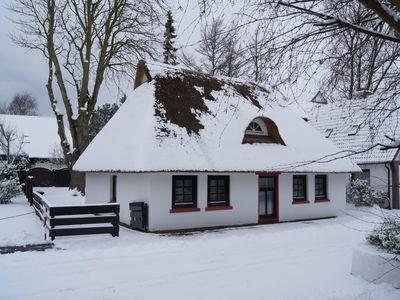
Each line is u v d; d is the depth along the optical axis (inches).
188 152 541.0
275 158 624.4
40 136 1656.0
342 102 329.4
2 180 845.8
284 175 657.6
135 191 555.8
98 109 1630.2
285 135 692.1
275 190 648.4
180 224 538.6
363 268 322.3
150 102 592.4
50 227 446.0
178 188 548.7
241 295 284.5
